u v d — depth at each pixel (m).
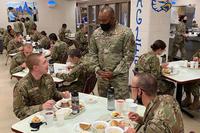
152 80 1.37
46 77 2.19
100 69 2.70
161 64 3.74
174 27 7.98
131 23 4.54
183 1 9.93
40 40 7.20
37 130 1.65
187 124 3.32
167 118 1.21
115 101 2.05
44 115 1.81
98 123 1.67
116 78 2.62
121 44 2.57
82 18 11.91
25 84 2.04
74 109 1.89
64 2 12.35
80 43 7.59
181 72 3.56
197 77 3.29
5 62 7.65
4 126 3.34
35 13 11.58
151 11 4.08
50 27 12.23
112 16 2.51
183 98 3.97
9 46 6.32
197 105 3.67
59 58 5.23
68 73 3.33
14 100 2.00
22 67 3.65
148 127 1.23
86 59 3.38
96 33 2.69
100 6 6.46
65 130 1.65
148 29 4.15
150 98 1.36
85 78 3.35
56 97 2.31
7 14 10.88
